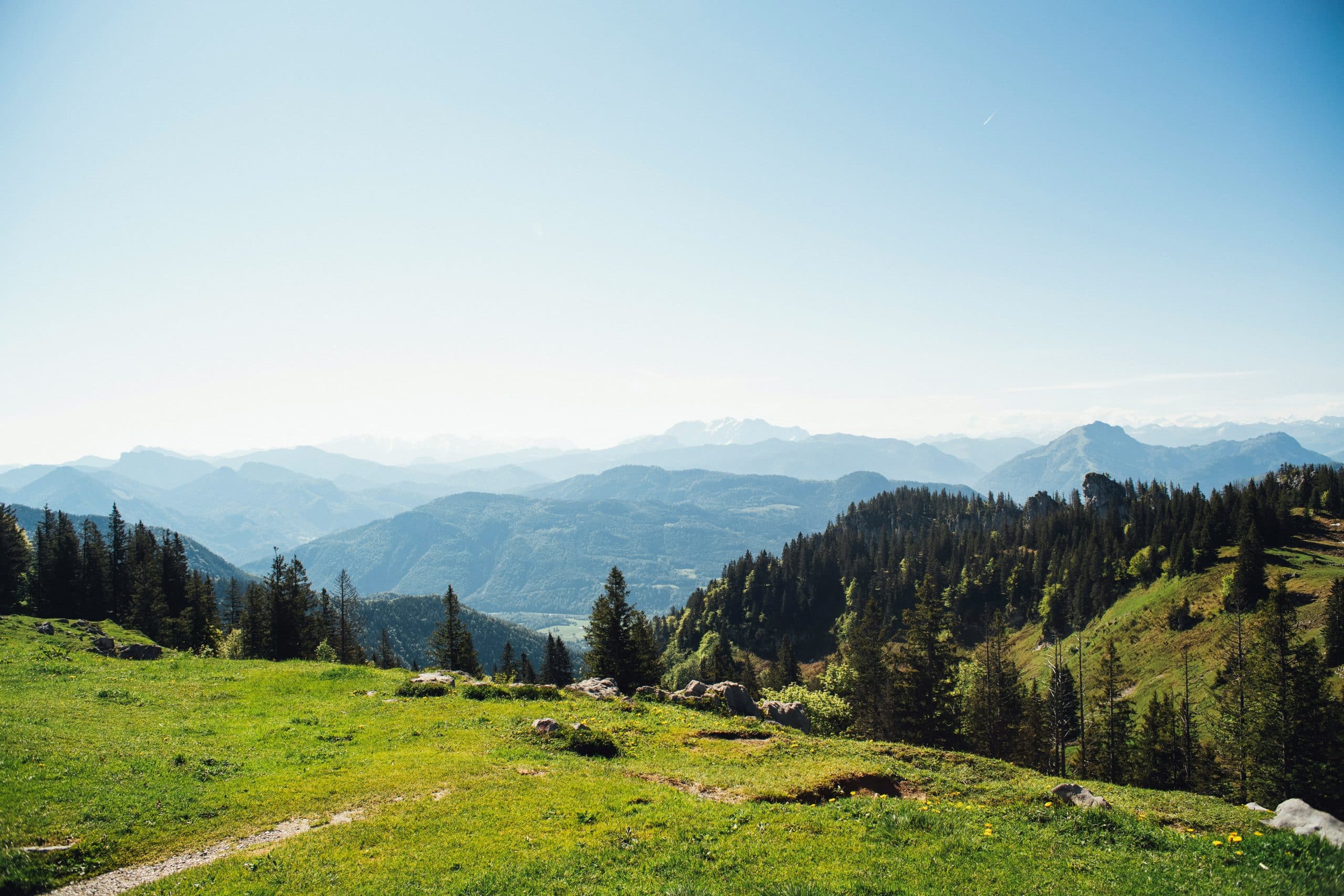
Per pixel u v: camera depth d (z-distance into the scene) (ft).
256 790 76.43
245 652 304.50
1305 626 313.73
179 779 78.02
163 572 374.63
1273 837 61.05
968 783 100.48
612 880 53.78
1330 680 248.32
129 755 84.12
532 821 68.18
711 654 565.53
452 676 159.94
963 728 256.52
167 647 307.78
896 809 69.67
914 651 247.50
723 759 103.14
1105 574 533.14
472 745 99.19
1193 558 461.78
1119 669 283.79
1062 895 49.49
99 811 66.80
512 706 129.80
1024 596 600.39
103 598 337.52
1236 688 234.99
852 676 270.67
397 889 53.11
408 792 77.77
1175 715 244.63
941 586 643.04
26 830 61.31
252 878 55.36
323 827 67.92
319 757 91.56
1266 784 195.42
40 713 97.71
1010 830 65.77
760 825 65.77
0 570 300.40
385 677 154.51
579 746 101.09
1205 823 81.61
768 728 128.36
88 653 166.50
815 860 57.11
